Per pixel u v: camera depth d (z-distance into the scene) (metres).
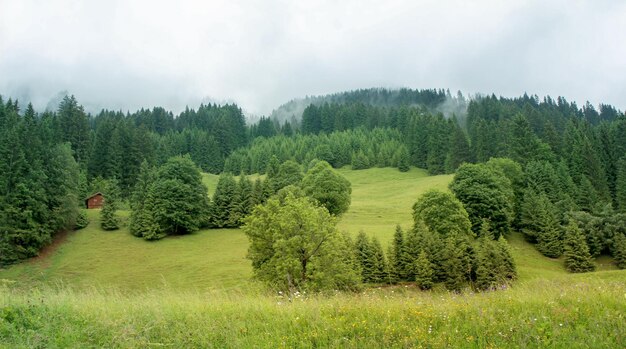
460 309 9.42
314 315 9.39
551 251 67.81
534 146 107.50
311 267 29.12
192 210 82.31
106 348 8.05
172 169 85.31
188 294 13.25
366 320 8.90
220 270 53.53
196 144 188.88
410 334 8.03
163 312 9.95
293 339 8.21
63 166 87.81
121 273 57.78
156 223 76.81
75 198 80.44
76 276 57.59
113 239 75.19
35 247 67.69
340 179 75.81
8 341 8.20
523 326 7.87
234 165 180.38
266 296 14.38
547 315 8.55
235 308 10.37
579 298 9.44
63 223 75.88
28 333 8.51
